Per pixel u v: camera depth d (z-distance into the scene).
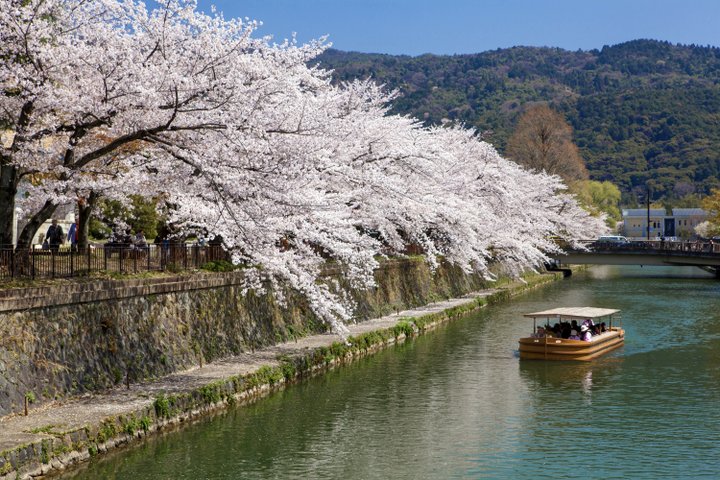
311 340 26.31
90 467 14.09
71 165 17.28
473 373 24.89
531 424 18.77
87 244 22.92
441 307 39.25
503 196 45.56
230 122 16.75
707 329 35.06
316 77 24.47
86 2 17.92
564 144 83.56
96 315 17.56
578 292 54.44
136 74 16.38
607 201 158.25
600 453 16.53
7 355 14.86
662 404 20.84
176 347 20.23
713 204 85.12
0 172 17.91
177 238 24.36
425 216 32.31
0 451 12.48
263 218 18.25
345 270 30.81
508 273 55.09
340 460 15.86
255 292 23.83
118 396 16.81
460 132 46.41
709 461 16.05
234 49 16.98
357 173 24.17
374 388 22.31
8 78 16.80
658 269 88.88
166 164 18.16
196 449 16.16
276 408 19.58
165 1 16.92
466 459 16.06
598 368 25.95
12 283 15.74
